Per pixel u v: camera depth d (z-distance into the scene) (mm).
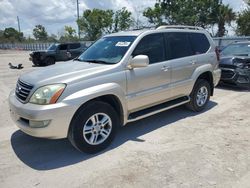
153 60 4867
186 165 3676
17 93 4152
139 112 4812
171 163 3738
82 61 4832
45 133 3648
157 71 4844
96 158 3947
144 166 3676
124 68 4348
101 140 4148
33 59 18734
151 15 34344
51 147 4348
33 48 53719
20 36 80938
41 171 3619
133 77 4441
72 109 3684
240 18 31109
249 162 3736
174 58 5277
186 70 5508
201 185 3213
